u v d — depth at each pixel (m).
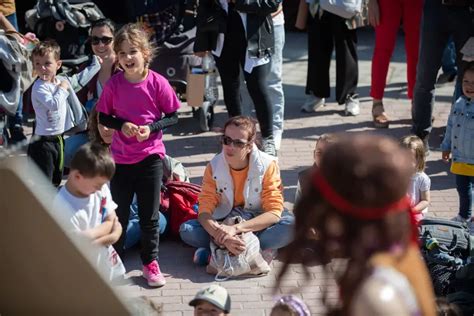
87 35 7.65
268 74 6.88
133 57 4.89
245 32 6.67
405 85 9.44
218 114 8.50
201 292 3.65
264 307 4.85
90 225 4.12
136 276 5.23
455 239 4.95
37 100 5.89
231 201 5.39
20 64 6.78
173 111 5.07
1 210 1.42
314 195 1.80
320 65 8.33
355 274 1.72
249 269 5.18
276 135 7.35
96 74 6.54
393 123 8.19
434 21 6.86
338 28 8.12
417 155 5.21
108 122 4.96
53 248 1.45
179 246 5.66
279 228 5.30
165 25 7.65
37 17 7.71
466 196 5.88
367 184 1.72
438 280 4.60
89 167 3.96
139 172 4.99
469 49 6.77
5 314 1.52
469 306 4.23
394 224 1.74
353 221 1.75
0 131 6.95
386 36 7.89
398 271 1.71
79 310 1.50
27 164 1.49
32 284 1.48
